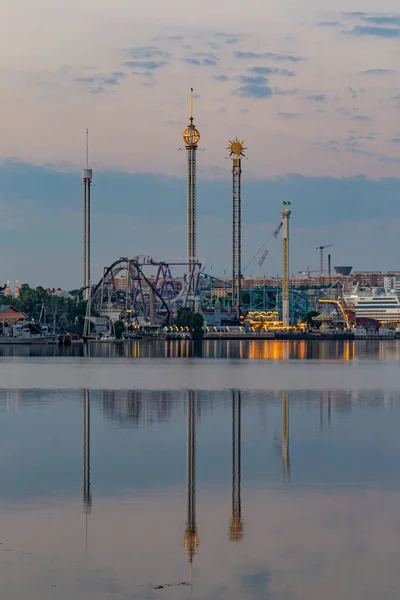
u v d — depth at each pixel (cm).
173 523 7962
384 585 6494
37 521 8000
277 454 11256
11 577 6638
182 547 7300
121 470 10175
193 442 12250
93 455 11169
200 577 6638
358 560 6988
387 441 12300
